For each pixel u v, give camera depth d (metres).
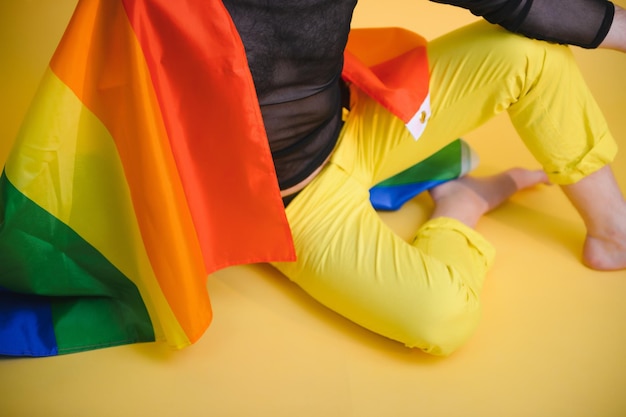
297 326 1.38
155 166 1.09
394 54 1.46
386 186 1.67
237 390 1.24
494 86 1.35
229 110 1.10
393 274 1.29
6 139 1.73
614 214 1.47
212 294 1.44
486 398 1.25
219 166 1.17
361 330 1.38
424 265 1.30
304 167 1.33
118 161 1.12
